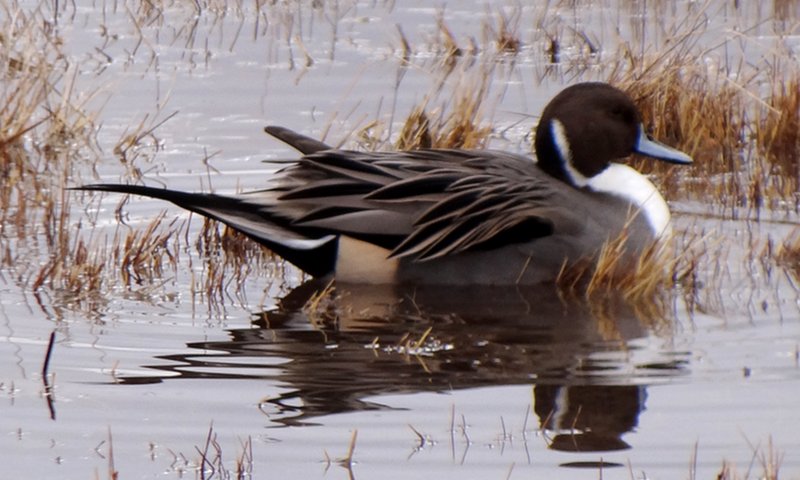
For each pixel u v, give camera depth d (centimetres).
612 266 1162
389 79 1748
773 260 1220
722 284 1165
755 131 1612
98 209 1355
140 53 1834
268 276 1205
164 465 827
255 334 1049
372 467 824
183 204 1162
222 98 1675
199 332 1054
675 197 1411
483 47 1873
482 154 1250
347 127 1571
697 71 1645
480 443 855
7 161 1476
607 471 819
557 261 1172
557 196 1198
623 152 1243
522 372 970
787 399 916
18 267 1194
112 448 847
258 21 1995
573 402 916
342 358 998
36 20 1895
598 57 1820
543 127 1245
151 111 1628
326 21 1995
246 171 1452
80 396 923
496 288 1170
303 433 869
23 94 1548
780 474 813
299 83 1731
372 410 905
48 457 837
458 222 1168
